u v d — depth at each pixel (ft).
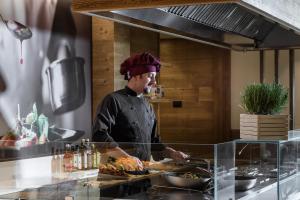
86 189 6.13
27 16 11.75
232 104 19.15
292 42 10.75
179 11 7.95
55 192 6.22
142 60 9.04
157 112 16.55
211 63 19.47
